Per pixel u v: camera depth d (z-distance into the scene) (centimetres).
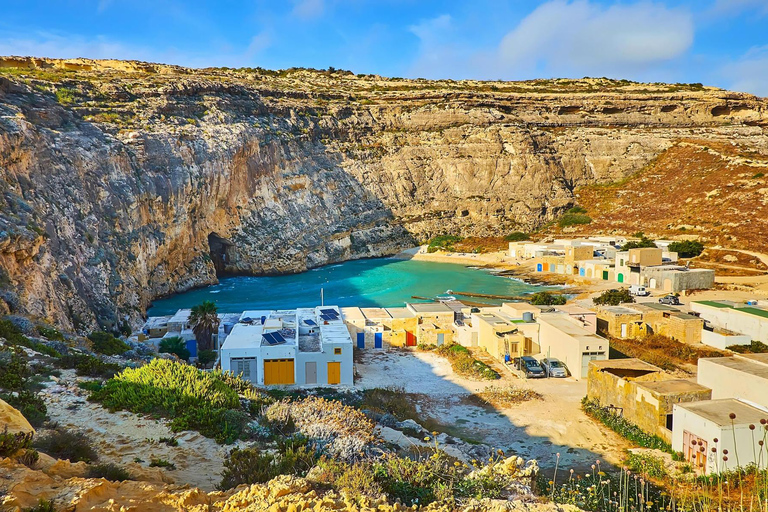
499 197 13425
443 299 7450
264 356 3822
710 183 12056
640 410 2917
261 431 1772
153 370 2219
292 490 1081
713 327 5322
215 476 1394
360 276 9900
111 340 4156
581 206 13538
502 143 13850
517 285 8631
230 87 11044
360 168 12850
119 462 1410
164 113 9044
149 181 7656
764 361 3084
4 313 3828
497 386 3809
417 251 12381
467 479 1458
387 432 2198
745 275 8100
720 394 2998
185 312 5791
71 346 3434
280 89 13062
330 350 3844
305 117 12562
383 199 12850
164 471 1386
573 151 14500
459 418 3241
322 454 1545
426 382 3944
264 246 10162
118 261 6544
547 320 4612
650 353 4528
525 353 4509
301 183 11412
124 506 912
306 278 9781
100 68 10994
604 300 6500
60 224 5650
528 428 3053
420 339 4959
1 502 855
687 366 4284
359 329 4916
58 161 6284
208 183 8875
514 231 12912
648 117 15825
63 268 5231
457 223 13188
